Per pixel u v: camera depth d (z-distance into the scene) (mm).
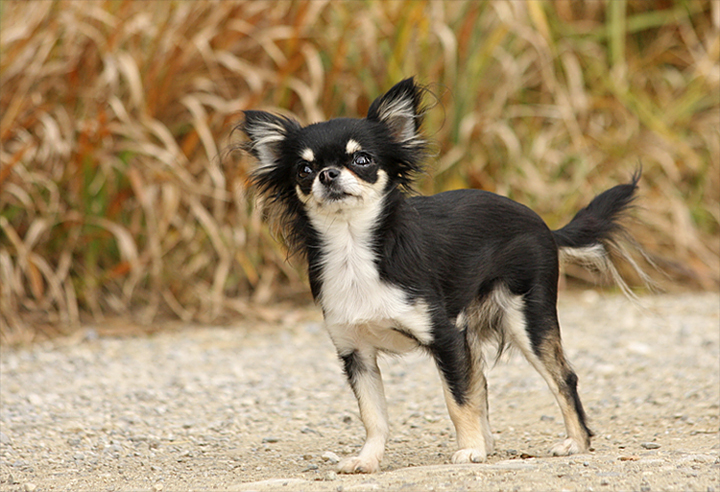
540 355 7730
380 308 7117
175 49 13906
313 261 7465
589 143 16594
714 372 10164
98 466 7520
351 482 6254
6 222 13000
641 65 17797
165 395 10195
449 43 14438
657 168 16844
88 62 13992
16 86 13633
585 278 16344
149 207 13305
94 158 13398
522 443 8203
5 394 10133
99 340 12805
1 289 12977
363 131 7402
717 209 17203
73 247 13805
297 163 7480
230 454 7938
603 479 5844
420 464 7418
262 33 14469
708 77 17062
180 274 14180
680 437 7926
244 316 14109
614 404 9375
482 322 7844
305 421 9172
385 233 7195
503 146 15812
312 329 13383
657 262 16016
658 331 12750
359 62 14820
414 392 10250
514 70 15430
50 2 13789
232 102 14273
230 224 14461
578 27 17250
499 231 7688
